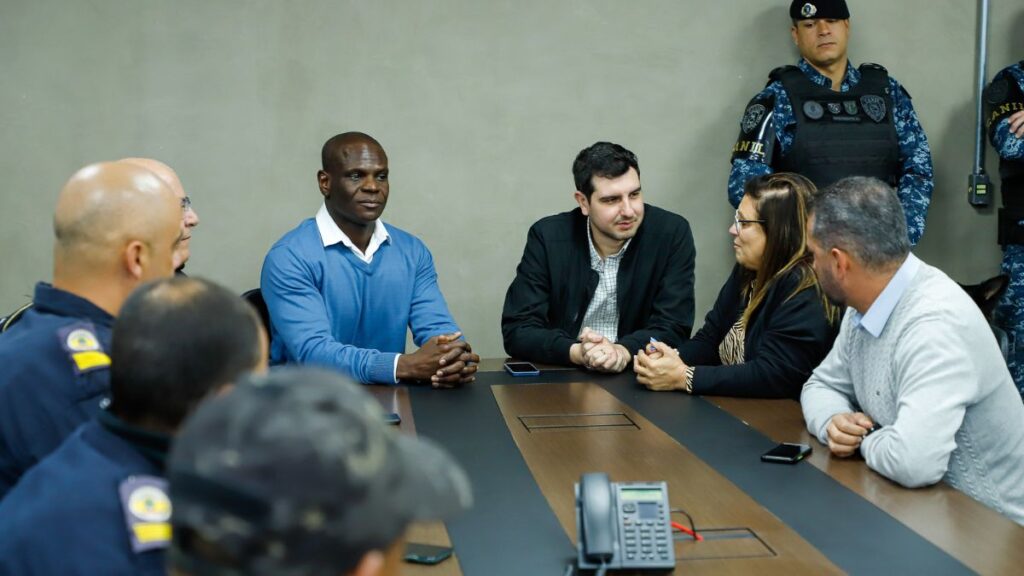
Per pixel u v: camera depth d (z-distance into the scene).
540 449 2.22
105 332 1.65
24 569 1.17
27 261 4.21
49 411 1.58
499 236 4.42
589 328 3.38
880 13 4.48
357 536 0.69
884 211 2.12
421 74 4.30
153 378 1.21
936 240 4.62
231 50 4.20
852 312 2.34
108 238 1.66
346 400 0.72
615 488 1.66
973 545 1.69
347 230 3.07
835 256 2.16
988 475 2.14
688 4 4.40
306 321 2.96
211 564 0.69
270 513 0.67
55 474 1.22
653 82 4.42
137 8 4.14
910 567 1.60
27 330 1.64
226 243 4.27
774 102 4.10
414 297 3.22
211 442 0.70
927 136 4.57
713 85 4.45
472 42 4.31
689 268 3.38
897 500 1.91
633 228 3.23
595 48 4.38
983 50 4.52
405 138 4.32
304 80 4.24
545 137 4.39
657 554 1.60
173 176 2.70
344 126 4.28
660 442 2.28
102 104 4.17
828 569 1.59
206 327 1.22
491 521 1.80
